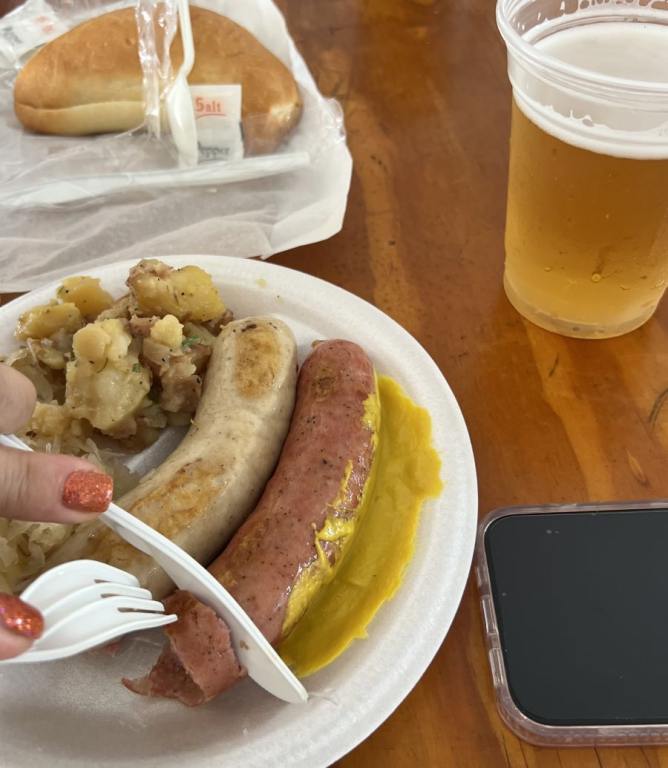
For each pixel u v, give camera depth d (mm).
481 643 210
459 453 235
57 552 215
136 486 236
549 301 272
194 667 182
